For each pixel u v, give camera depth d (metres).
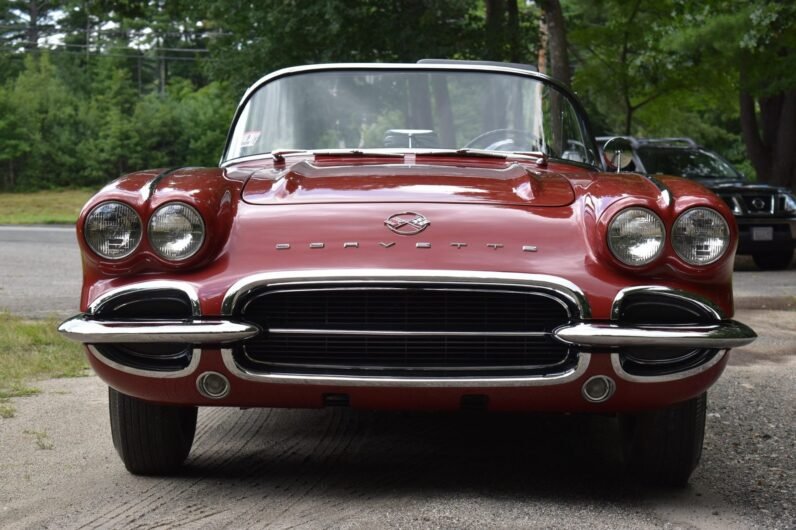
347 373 3.57
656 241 3.56
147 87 81.62
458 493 3.87
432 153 4.57
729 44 17.48
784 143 20.14
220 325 3.52
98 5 25.58
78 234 3.65
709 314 3.58
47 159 65.75
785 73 18.31
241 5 23.61
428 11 22.09
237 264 3.60
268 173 4.29
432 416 5.29
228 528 3.41
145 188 3.70
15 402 5.51
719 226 3.60
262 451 4.54
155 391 3.71
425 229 3.64
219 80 25.92
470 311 3.56
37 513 3.61
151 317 3.63
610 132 41.47
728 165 14.74
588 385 3.58
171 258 3.59
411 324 3.55
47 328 7.68
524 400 3.61
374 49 23.22
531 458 4.46
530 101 4.99
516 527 3.43
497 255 3.56
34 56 76.12
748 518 3.65
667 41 18.47
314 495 3.82
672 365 3.62
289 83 5.04
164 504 3.71
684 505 3.80
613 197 3.68
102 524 3.47
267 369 3.59
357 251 3.56
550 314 3.56
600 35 22.62
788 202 13.62
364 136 4.85
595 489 3.98
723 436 5.00
